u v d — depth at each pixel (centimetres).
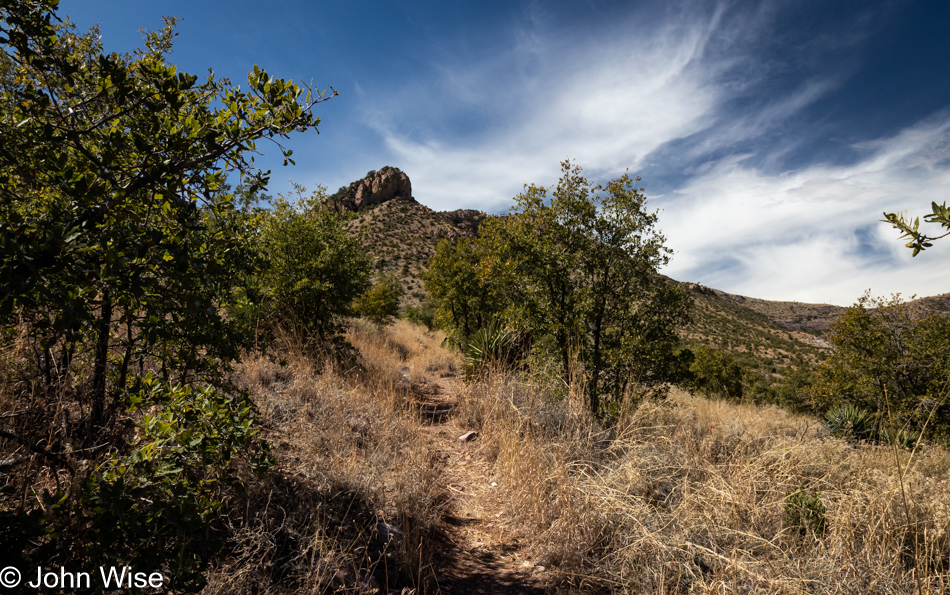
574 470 420
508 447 444
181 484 185
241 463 294
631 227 620
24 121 161
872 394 1052
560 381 612
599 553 310
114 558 155
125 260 155
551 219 625
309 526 277
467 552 323
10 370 241
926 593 249
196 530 176
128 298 173
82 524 156
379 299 1894
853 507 321
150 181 170
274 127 190
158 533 162
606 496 347
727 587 256
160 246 161
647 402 545
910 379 1030
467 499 409
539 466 390
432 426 618
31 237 142
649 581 268
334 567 249
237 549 240
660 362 604
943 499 335
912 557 281
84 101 180
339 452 395
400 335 1647
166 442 218
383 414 539
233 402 258
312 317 816
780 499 354
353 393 579
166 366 269
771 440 495
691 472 398
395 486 363
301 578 235
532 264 623
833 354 1195
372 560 279
